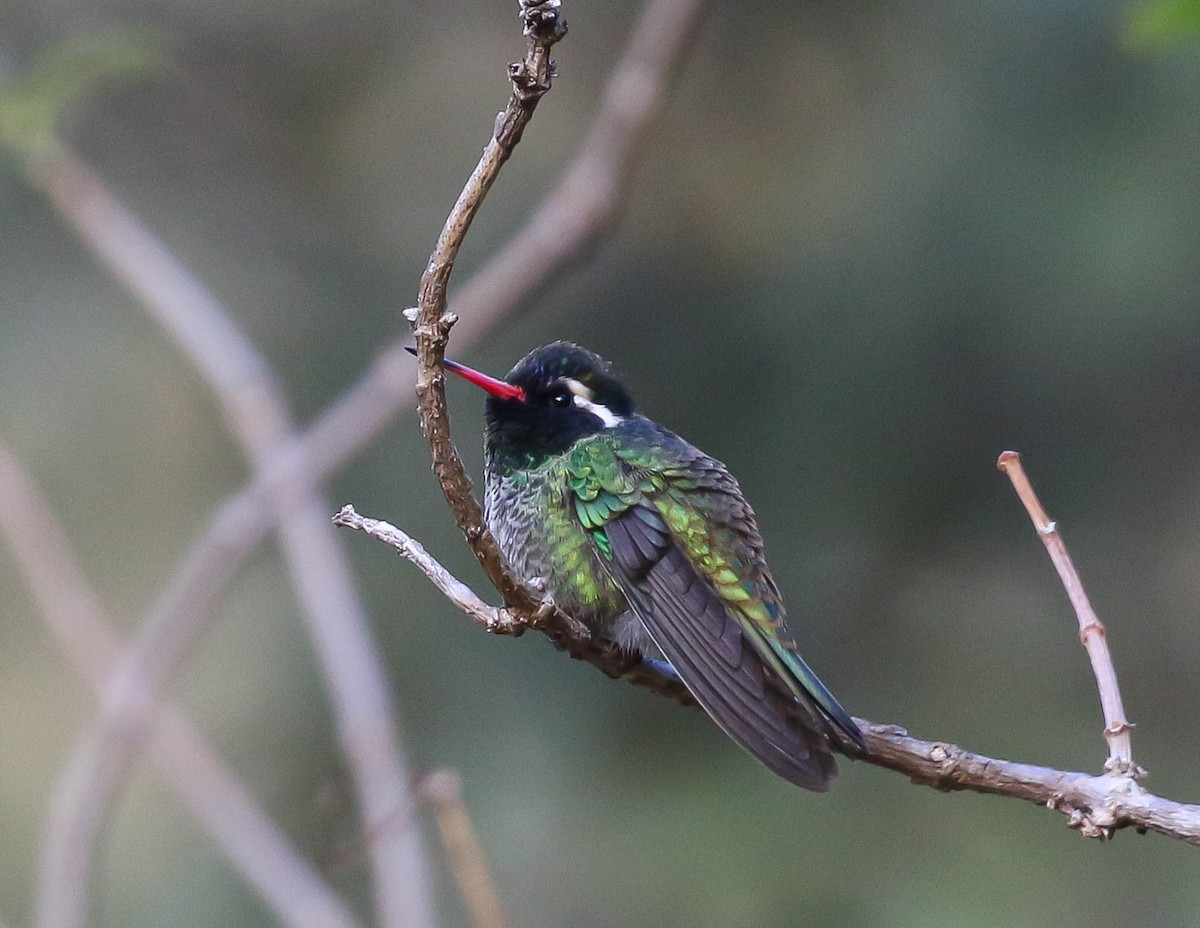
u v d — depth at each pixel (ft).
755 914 36.45
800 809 38.40
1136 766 16.66
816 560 40.65
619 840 37.96
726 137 42.73
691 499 23.50
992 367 39.19
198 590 25.03
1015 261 38.34
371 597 39.11
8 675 45.21
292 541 25.20
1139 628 40.98
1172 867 37.73
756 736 20.54
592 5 44.96
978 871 37.32
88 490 43.34
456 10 47.24
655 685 22.09
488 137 45.65
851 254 39.75
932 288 38.99
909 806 38.52
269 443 26.08
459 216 15.80
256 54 46.80
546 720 39.11
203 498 43.86
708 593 22.67
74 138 45.32
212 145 46.21
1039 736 39.73
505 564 17.88
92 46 26.37
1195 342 37.93
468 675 39.17
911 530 40.50
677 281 41.70
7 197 42.45
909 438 39.88
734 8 42.73
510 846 37.78
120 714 23.76
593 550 24.07
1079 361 38.75
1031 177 38.34
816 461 40.14
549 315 41.19
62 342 43.57
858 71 42.11
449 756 38.45
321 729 39.75
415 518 39.32
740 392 40.63
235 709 40.24
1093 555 41.04
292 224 45.44
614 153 26.30
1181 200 37.17
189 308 27.50
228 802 23.50
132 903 39.42
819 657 40.50
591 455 24.20
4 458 26.32
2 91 26.96
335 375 42.37
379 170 45.57
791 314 40.22
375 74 46.93
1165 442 39.78
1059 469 40.32
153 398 44.01
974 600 40.91
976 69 39.52
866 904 36.78
